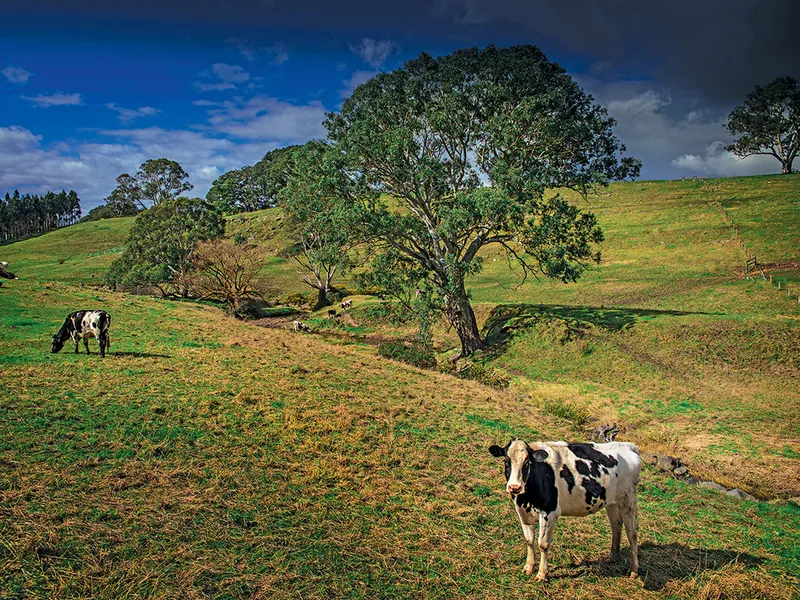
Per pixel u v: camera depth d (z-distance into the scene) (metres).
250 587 8.12
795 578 10.07
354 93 38.25
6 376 16.56
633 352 35.22
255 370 21.08
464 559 9.70
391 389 21.41
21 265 106.62
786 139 105.94
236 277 61.91
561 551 10.30
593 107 37.66
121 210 182.50
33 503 9.59
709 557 10.70
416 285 41.34
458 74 35.62
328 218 36.81
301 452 13.55
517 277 63.06
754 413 25.81
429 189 38.22
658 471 17.16
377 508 11.29
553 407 23.34
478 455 15.41
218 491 10.96
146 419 14.15
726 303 44.22
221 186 166.00
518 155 36.28
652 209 80.19
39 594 7.43
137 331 27.94
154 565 8.37
